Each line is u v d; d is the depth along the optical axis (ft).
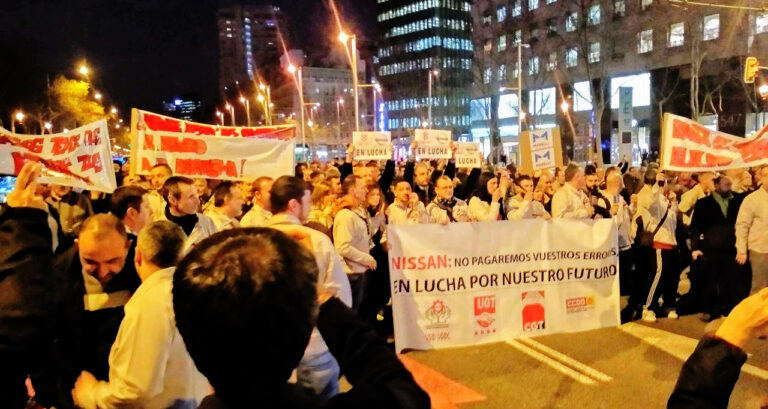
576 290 23.66
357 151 44.01
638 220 25.34
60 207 22.89
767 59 132.36
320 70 370.53
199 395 9.32
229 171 23.61
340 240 20.31
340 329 5.00
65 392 10.10
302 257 4.26
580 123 183.11
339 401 4.09
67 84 163.32
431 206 26.14
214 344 3.87
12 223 6.88
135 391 8.54
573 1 181.47
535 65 199.62
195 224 16.58
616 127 174.40
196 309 3.93
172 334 8.75
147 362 8.55
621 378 18.95
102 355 10.28
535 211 28.45
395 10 339.57
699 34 139.95
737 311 4.95
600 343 22.33
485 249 22.35
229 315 3.83
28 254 6.86
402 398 4.25
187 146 23.26
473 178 38.75
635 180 37.68
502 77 213.25
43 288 6.94
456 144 42.04
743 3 134.00
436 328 21.84
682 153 24.43
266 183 19.72
